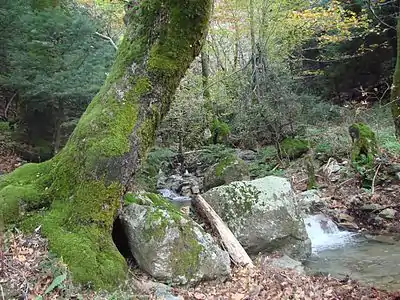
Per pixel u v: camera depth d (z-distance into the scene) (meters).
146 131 5.25
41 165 5.45
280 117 13.74
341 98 20.17
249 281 5.14
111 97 5.20
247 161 13.69
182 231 5.00
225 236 6.18
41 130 12.16
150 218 4.97
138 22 5.41
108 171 4.88
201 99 14.95
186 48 5.33
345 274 6.11
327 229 8.59
